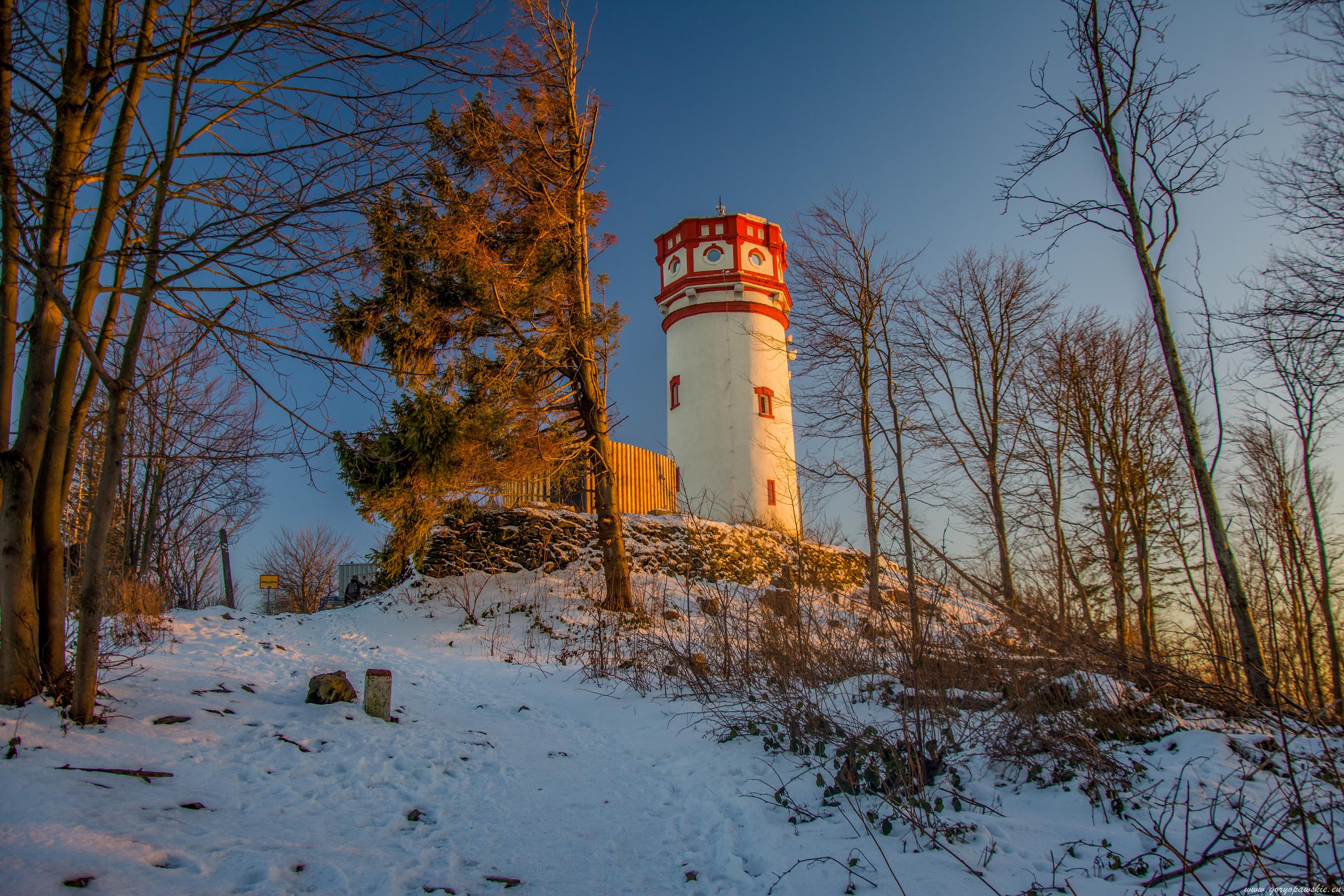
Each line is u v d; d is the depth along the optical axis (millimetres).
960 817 4574
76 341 5441
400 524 14906
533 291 14664
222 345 5668
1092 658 6988
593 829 4809
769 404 28594
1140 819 4484
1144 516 16328
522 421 15391
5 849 3164
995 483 18188
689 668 9312
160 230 5277
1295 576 14977
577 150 16797
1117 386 17016
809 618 9516
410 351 14008
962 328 19734
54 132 5262
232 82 5492
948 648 7211
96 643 5102
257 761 5242
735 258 29156
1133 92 10391
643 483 24562
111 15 5328
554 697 9328
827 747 6188
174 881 3273
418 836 4395
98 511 5098
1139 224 10328
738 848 4469
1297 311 9945
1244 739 5598
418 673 10484
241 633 12664
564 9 16578
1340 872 3398
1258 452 16734
